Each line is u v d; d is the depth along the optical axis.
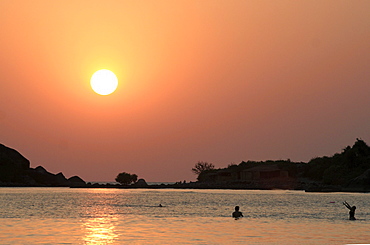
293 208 86.69
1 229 50.53
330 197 130.62
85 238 44.19
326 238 44.81
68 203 104.38
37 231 49.03
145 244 41.25
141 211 79.69
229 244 41.34
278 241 42.94
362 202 105.75
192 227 53.62
